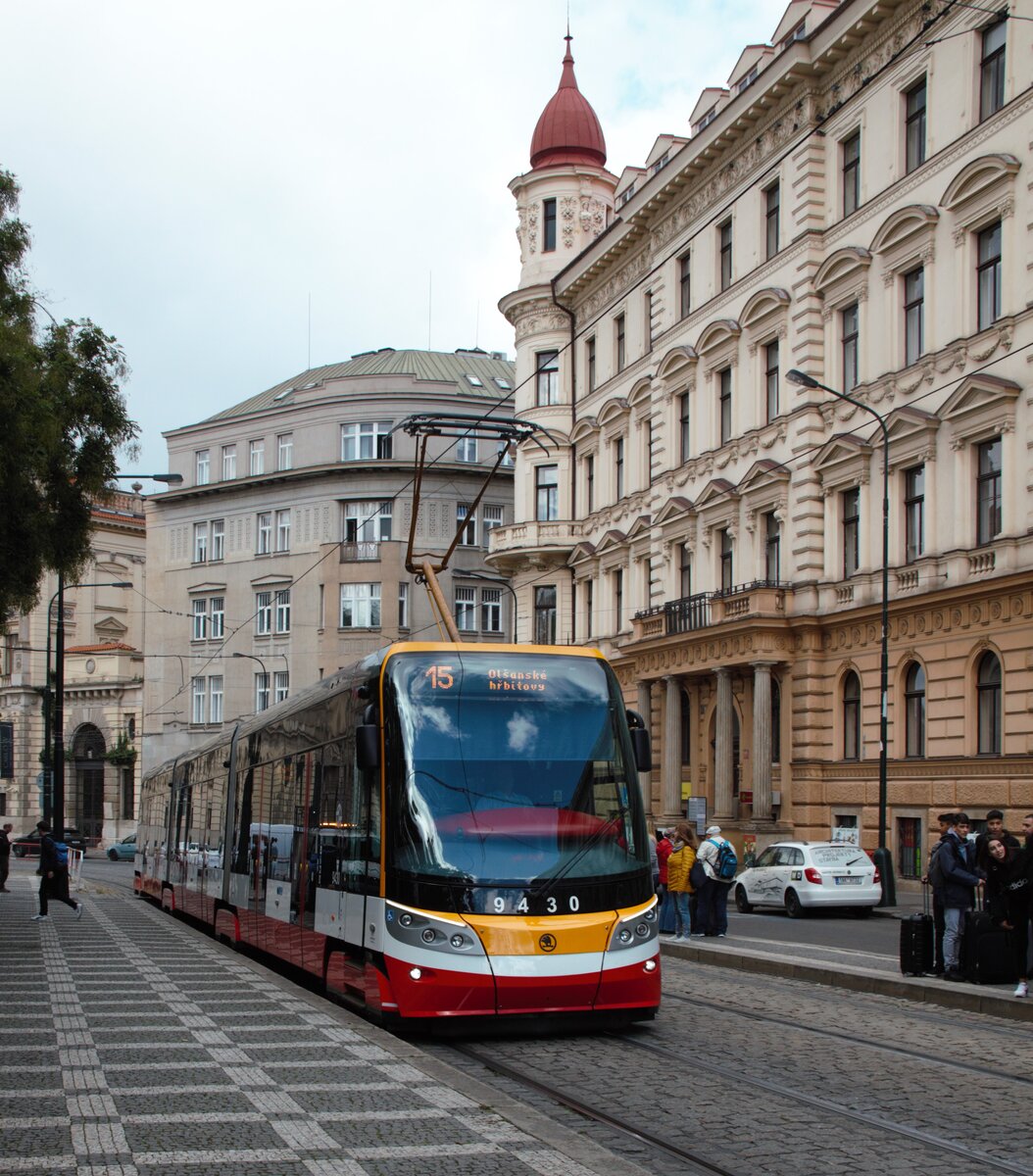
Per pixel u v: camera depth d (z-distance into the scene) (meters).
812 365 36.03
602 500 50.06
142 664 78.44
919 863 31.42
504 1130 7.98
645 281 46.75
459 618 66.56
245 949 21.30
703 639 39.28
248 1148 7.52
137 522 86.56
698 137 41.19
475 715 12.85
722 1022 13.48
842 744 34.97
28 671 81.06
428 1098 8.89
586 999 11.99
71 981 16.06
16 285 21.09
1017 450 28.58
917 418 31.28
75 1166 7.07
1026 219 28.55
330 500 67.44
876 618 33.22
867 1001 15.27
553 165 53.50
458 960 11.74
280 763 18.55
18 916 28.70
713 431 41.50
